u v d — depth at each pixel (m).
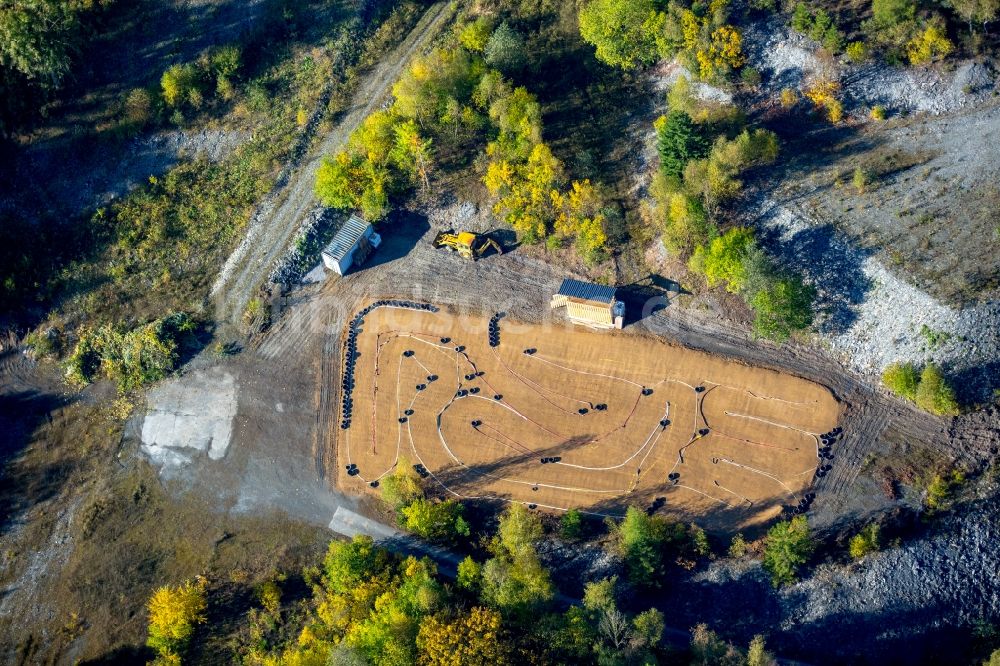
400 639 88.19
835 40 115.06
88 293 118.88
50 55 122.56
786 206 110.38
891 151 111.00
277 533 101.12
